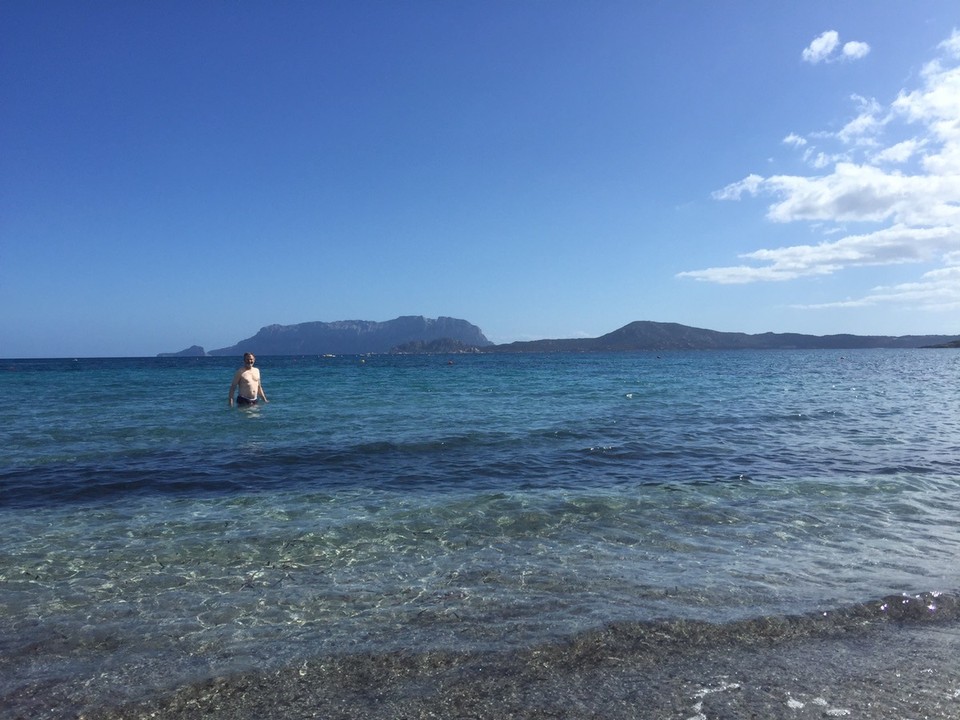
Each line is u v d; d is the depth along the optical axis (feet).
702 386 103.96
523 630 15.17
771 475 32.96
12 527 23.73
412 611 16.33
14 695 12.44
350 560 20.25
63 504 27.09
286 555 20.72
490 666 13.56
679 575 18.80
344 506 26.84
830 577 18.62
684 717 11.70
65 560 20.20
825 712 11.85
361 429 48.01
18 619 15.90
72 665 13.65
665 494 28.96
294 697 12.47
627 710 11.94
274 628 15.40
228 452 38.29
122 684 12.90
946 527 23.98
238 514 25.63
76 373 167.12
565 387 100.68
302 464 35.17
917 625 15.57
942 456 38.37
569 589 17.74
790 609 16.33
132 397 79.25
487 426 50.01
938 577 18.62
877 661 13.82
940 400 77.25
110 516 25.30
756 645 14.52
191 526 23.93
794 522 24.61
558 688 12.74
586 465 35.40
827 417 57.88
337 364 271.28
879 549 21.27
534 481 31.53
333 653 14.12
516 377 137.90
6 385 107.14
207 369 206.08
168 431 46.62
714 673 13.32
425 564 19.86
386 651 14.19
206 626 15.52
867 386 106.63
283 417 55.72
